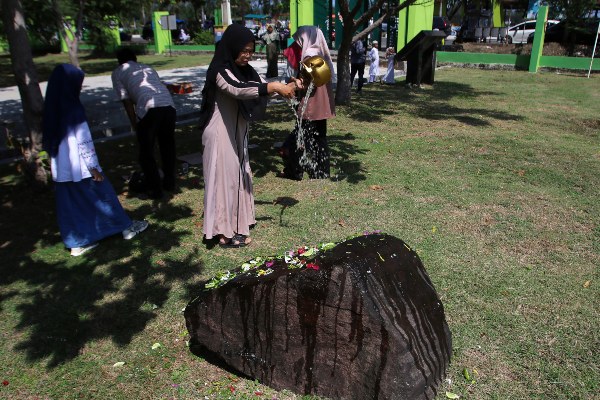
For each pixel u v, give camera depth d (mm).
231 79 3879
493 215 5258
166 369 3090
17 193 6027
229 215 4422
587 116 10695
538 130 9312
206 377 3016
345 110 11008
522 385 2875
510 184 6230
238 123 4262
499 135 8820
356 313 2486
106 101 12562
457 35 28047
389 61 15508
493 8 28391
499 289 3842
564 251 4484
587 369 2992
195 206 5594
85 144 4230
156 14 28312
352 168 6852
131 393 2902
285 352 2752
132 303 3771
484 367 3012
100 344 3332
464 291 3811
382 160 7242
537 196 5816
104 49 27172
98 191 4527
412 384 2480
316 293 2561
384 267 2660
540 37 18656
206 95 4094
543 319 3473
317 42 6062
